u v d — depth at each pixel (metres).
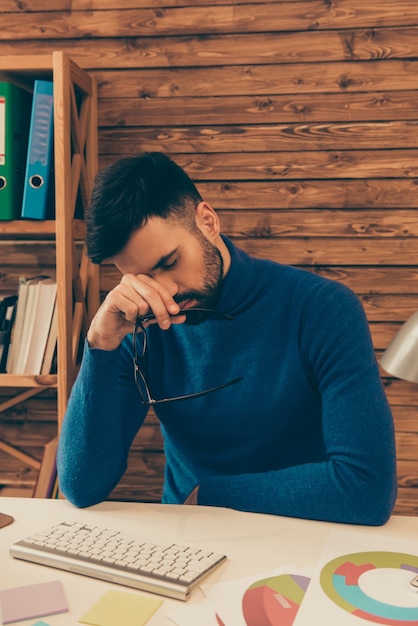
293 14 2.03
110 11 2.09
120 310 1.18
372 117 2.03
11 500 1.22
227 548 0.99
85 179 2.07
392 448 1.16
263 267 1.36
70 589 0.86
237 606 0.81
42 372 1.89
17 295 2.05
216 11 2.06
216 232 1.24
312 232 2.08
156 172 1.15
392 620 0.78
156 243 1.14
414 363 1.05
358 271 2.07
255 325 1.31
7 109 1.81
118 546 0.95
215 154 2.10
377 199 2.05
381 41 2.01
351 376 1.21
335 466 1.13
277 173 2.08
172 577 0.86
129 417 1.34
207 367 1.32
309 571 0.91
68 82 1.82
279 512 1.13
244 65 2.07
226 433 1.32
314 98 2.05
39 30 2.12
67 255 1.82
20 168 1.91
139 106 2.11
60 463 1.24
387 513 1.10
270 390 1.29
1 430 2.22
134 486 2.17
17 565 0.94
